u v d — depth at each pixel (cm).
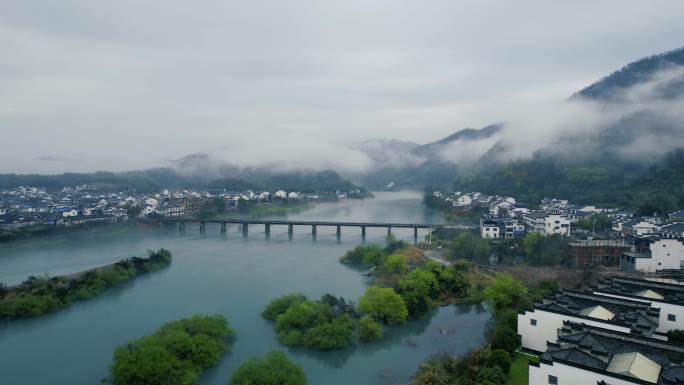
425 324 12212
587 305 9850
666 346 7400
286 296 13275
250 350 10612
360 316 12131
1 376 9612
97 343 11325
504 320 10406
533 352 9381
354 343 10981
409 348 10700
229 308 13838
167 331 10400
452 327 11944
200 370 9375
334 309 12394
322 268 19500
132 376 8562
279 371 8431
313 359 10181
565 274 16250
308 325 11319
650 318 9194
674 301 9594
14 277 18375
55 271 19412
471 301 13850
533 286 14150
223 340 11044
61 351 10856
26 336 11825
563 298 10225
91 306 14325
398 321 12069
